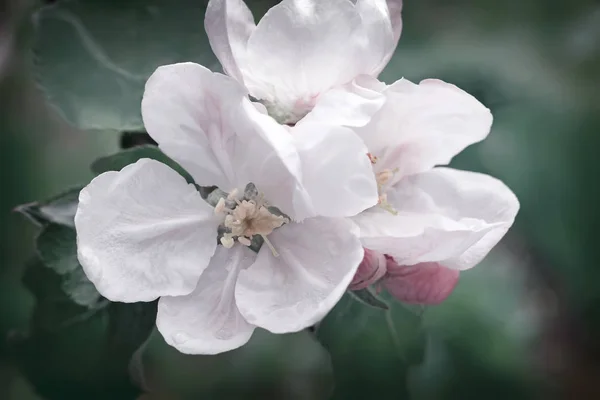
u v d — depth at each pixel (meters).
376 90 0.27
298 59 0.27
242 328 0.27
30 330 0.29
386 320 0.30
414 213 0.28
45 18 0.29
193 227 0.27
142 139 0.29
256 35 0.26
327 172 0.26
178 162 0.27
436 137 0.28
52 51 0.29
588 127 0.36
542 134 0.36
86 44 0.29
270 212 0.27
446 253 0.27
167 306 0.27
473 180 0.28
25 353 0.29
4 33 0.35
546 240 0.36
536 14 0.35
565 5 0.35
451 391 0.36
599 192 0.36
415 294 0.27
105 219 0.26
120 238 0.26
